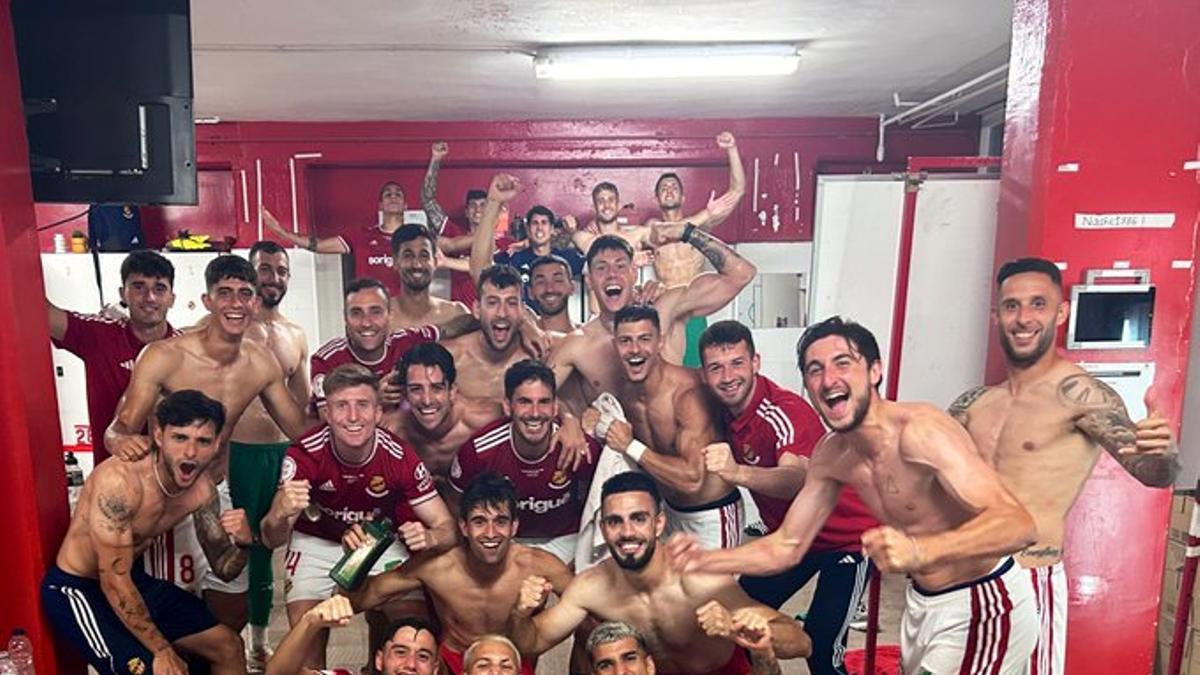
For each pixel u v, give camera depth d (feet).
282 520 8.79
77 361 15.21
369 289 11.14
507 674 7.42
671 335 12.52
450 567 8.89
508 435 9.71
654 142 18.65
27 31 7.27
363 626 11.57
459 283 15.52
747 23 10.94
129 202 7.60
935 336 8.99
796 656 8.31
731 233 18.90
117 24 7.39
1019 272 7.25
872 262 9.34
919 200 8.76
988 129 18.37
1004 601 7.04
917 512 6.90
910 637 7.55
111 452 10.07
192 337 10.39
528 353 11.33
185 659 8.87
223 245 16.56
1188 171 7.68
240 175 18.29
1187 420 8.18
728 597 8.48
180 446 7.89
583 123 18.54
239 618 10.07
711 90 15.42
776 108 17.52
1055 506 7.18
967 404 7.62
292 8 9.83
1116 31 7.55
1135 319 7.79
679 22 10.83
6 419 6.95
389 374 10.36
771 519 10.25
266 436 11.24
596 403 10.46
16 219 6.92
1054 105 7.64
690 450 10.14
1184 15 7.52
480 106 16.80
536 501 9.94
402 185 18.93
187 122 7.68
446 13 10.18
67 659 7.73
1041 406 7.18
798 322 18.39
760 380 9.97
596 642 7.68
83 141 7.45
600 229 15.84
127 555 7.66
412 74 13.61
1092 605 8.29
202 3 9.59
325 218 19.03
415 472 9.08
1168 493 8.07
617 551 8.34
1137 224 7.73
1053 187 7.73
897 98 15.96
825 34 11.52
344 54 12.14
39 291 7.27
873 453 7.05
